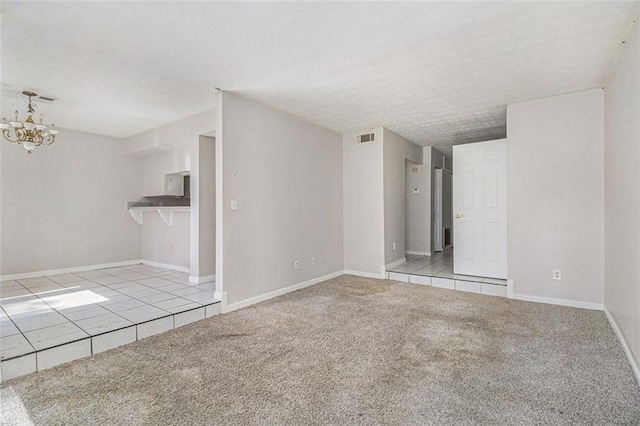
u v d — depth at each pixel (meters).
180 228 5.14
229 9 1.96
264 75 2.95
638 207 2.04
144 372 2.17
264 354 2.42
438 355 2.37
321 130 4.84
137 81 3.09
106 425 1.64
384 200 4.92
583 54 2.54
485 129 4.95
